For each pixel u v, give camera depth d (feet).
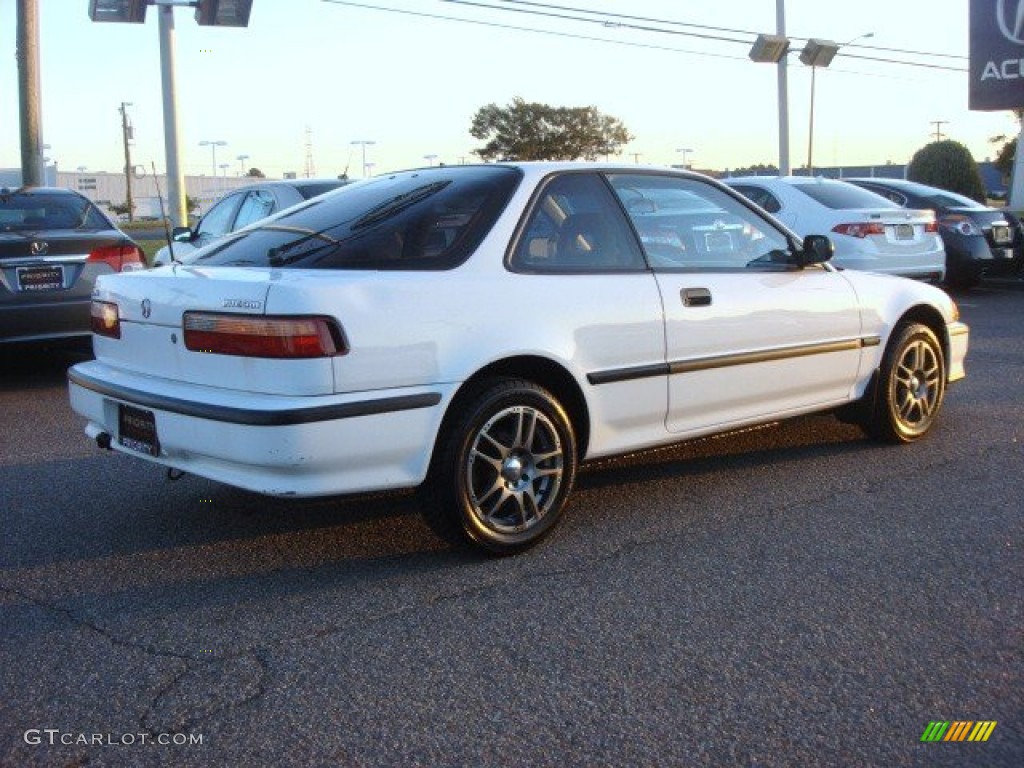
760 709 10.25
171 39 59.00
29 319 26.25
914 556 14.29
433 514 13.79
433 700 10.50
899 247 38.65
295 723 10.08
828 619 12.30
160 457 13.91
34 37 52.75
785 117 86.99
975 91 80.02
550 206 15.01
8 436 21.71
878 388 19.25
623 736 9.80
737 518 15.93
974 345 32.58
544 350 14.11
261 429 12.33
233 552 14.70
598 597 13.02
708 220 16.90
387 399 12.82
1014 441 20.25
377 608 12.75
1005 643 11.64
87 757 9.53
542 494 14.53
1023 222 54.13
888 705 10.32
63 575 13.91
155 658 11.47
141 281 14.37
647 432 15.74
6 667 11.28
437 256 13.88
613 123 167.22
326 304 12.43
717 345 16.20
